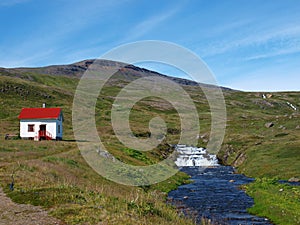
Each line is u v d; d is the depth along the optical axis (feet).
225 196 132.87
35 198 69.10
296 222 88.07
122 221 55.98
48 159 125.39
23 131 222.07
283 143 255.09
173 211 84.53
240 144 294.25
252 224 91.09
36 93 522.06
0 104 421.59
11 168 103.35
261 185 146.30
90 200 69.46
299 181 163.12
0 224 54.08
